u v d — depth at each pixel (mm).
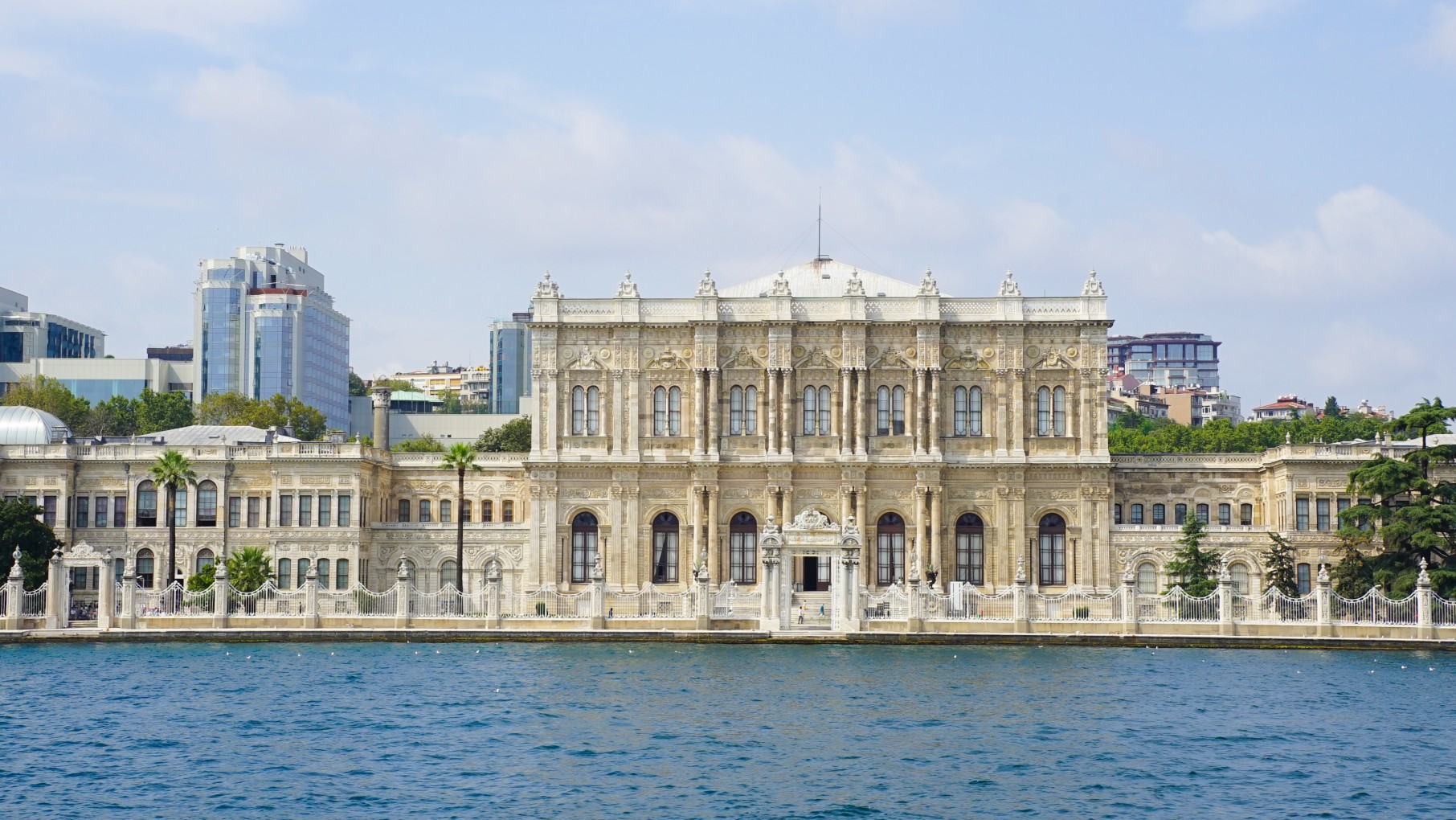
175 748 70500
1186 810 60656
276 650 106750
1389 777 65938
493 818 59031
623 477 144375
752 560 144125
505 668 96438
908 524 143500
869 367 143750
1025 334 143875
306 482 147000
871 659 101750
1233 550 141375
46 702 82438
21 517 135750
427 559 148500
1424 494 128625
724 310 144500
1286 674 95062
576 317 145750
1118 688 88438
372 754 69500
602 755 69375
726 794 62500
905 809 60562
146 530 148000
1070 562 142750
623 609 131250
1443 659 103125
